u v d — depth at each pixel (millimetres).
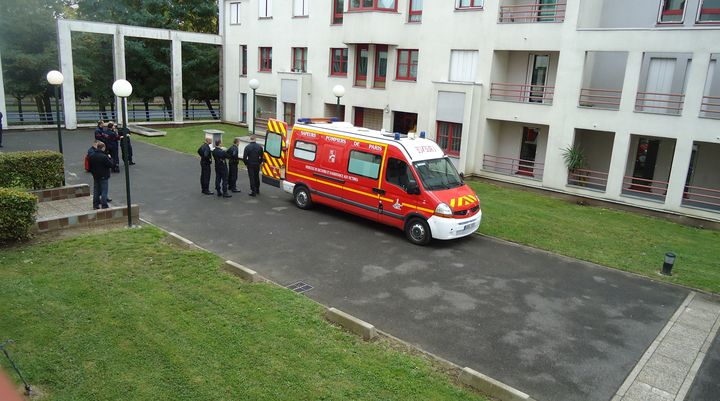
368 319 8555
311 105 30500
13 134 27328
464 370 6695
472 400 6309
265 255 11328
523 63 22062
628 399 6820
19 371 5965
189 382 6203
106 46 38000
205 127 34562
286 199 16656
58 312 7727
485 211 16672
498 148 23438
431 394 6348
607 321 9156
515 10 21906
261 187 18203
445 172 13500
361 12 25078
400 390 6383
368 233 13500
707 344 8539
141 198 15594
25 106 45500
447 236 12398
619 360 7805
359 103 27328
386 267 11078
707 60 16547
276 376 6461
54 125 30234
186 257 10414
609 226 16016
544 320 9000
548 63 21484
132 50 38031
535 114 20656
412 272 10883
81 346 6848
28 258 9812
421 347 7738
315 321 8055
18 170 14039
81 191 14914
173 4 41094
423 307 9172
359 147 13945
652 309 9820
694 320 9445
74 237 11203
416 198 12695
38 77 33062
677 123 17344
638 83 18094
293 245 12133
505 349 7863
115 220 12344
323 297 9320
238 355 6887
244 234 12711
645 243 14312
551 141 20359
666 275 11688
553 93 20531
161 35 33031
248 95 34875
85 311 7820
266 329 7656
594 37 18781
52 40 33281
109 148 18484
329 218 14672
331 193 14656
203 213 14344
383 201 13406
